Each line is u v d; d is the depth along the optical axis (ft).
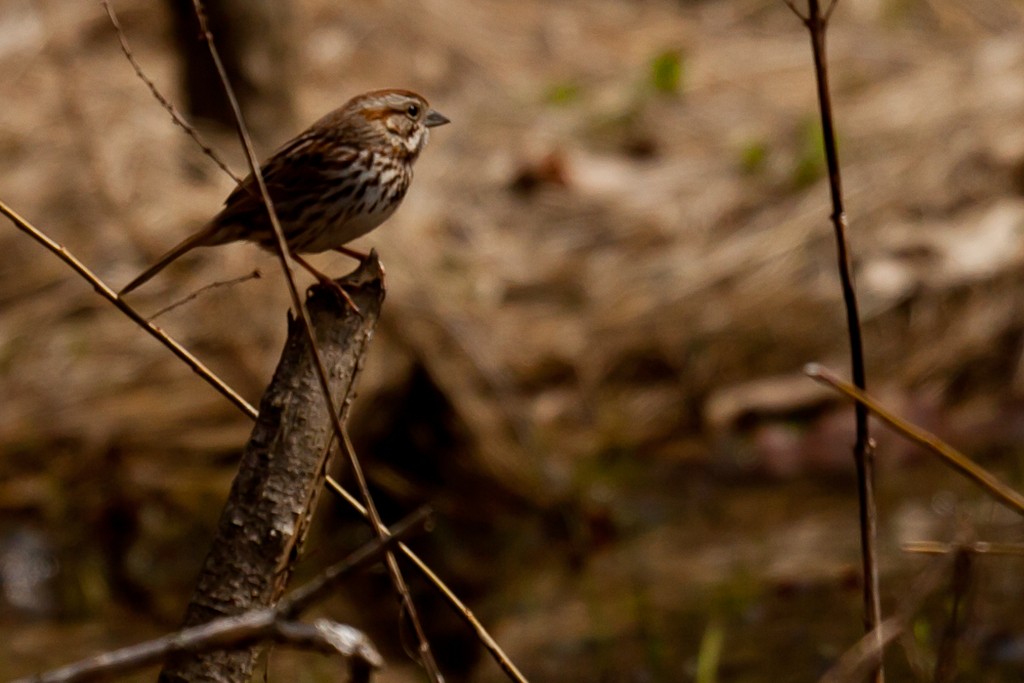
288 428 17.49
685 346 41.93
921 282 43.04
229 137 45.19
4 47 51.24
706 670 27.45
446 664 30.55
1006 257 43.57
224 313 40.83
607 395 41.16
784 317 42.50
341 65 51.47
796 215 45.03
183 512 37.78
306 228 23.57
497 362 40.52
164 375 40.16
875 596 20.61
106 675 12.58
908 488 38.29
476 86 51.52
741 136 48.98
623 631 31.37
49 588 35.55
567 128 49.32
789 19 55.98
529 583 34.86
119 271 42.22
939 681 20.44
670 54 50.01
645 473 39.42
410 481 38.22
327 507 37.86
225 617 16.98
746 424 41.06
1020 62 51.31
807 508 37.50
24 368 40.60
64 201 44.52
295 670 29.89
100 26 51.93
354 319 18.13
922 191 45.73
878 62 52.75
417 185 46.11
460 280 42.01
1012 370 42.14
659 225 45.03
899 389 41.52
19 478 38.47
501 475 38.11
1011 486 37.50
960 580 20.39
